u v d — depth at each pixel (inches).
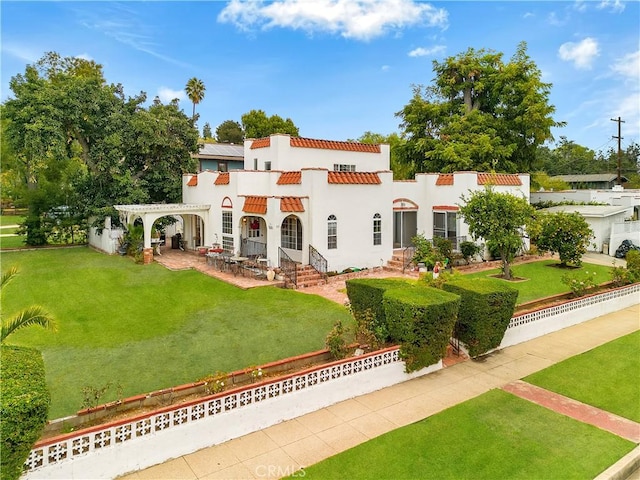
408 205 1016.2
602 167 2770.7
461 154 1190.9
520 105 1231.5
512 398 356.5
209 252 911.7
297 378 331.3
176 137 1179.3
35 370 231.9
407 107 1398.9
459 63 1333.7
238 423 299.1
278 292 691.4
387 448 282.0
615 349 477.7
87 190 1165.1
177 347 462.0
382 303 424.8
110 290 706.8
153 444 266.7
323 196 808.3
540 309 534.0
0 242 1277.1
